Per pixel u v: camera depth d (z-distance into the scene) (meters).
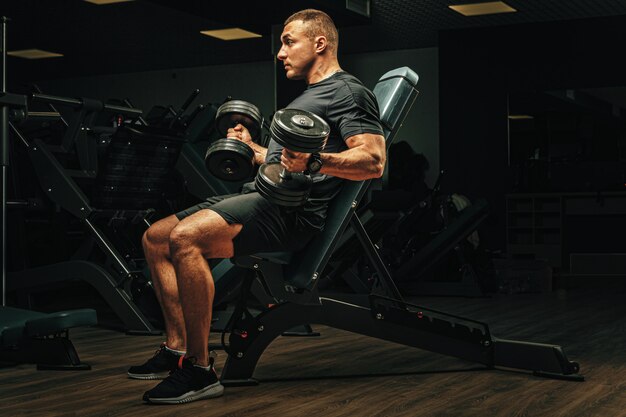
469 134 9.08
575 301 5.60
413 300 5.70
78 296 6.14
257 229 2.35
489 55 8.98
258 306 5.14
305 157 2.16
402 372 2.79
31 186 5.28
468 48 9.04
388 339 2.68
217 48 10.07
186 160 4.83
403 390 2.47
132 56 10.59
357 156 2.33
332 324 2.61
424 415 2.14
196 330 2.30
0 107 3.91
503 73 8.93
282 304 2.58
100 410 2.18
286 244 2.43
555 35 8.71
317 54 2.57
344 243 2.99
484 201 5.95
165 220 2.63
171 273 2.63
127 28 8.99
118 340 3.64
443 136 9.18
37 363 2.86
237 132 2.75
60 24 8.80
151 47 10.01
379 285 5.79
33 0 7.82
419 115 9.78
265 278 2.46
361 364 2.96
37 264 5.87
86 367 2.83
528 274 6.34
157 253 2.62
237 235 2.34
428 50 9.80
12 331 2.67
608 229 8.76
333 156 2.28
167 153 4.02
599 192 8.58
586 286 7.03
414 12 8.27
